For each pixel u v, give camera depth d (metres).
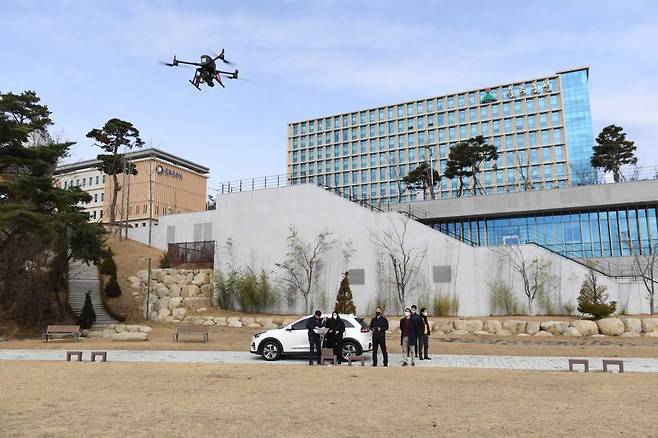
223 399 9.70
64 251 34.06
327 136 119.94
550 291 31.19
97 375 13.21
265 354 18.16
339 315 18.61
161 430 7.24
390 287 34.97
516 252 32.34
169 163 99.75
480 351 20.75
